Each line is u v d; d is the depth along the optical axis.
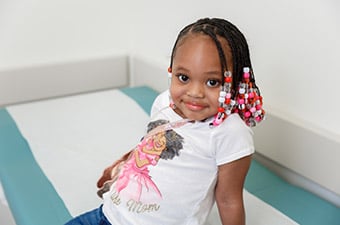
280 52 1.10
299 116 1.08
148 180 0.75
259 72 1.18
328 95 1.00
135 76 1.80
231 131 0.71
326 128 1.02
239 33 0.73
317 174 1.02
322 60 0.99
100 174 1.08
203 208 0.75
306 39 1.02
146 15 1.69
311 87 1.04
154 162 0.76
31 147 1.20
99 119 1.37
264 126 1.13
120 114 1.41
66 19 1.68
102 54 1.78
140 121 1.36
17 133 1.28
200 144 0.73
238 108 0.74
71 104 1.49
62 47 1.71
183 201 0.73
